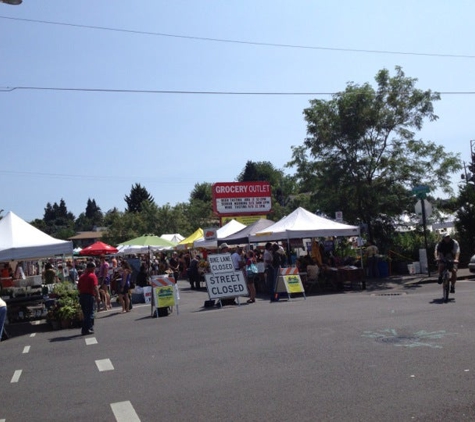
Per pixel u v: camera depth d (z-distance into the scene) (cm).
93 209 17975
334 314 1343
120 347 1115
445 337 962
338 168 2611
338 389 684
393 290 1992
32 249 1683
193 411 637
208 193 11375
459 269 2666
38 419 658
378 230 2777
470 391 644
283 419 586
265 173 11181
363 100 2588
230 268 1822
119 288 1903
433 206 2831
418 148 2639
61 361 1022
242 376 783
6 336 1425
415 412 583
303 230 2177
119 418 631
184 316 1585
